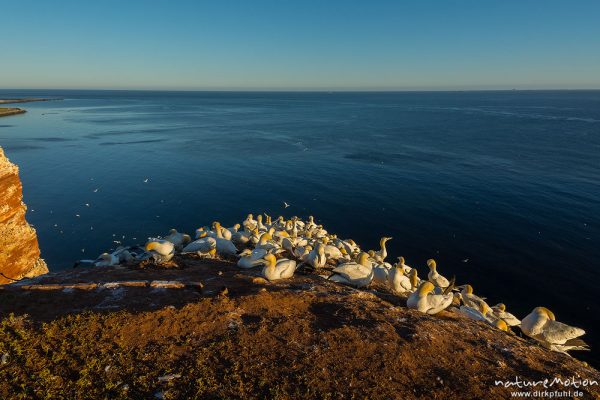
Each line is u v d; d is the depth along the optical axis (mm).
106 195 49625
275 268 13312
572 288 28547
